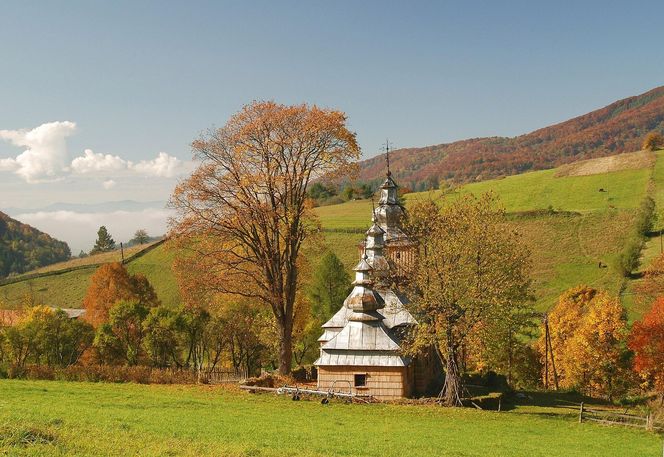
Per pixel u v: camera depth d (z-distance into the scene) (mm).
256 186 49812
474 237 44594
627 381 68625
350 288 97312
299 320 81938
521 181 166750
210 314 71938
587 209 137625
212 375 62594
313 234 54812
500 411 44375
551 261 117562
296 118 49719
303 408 40219
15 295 124062
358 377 46375
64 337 71125
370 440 29797
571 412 46375
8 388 42469
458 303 43188
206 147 50406
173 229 50500
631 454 31203
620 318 69625
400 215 59531
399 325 51031
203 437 26766
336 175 52062
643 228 118938
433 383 54031
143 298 90250
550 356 76250
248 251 54000
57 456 20984
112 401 38156
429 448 28859
